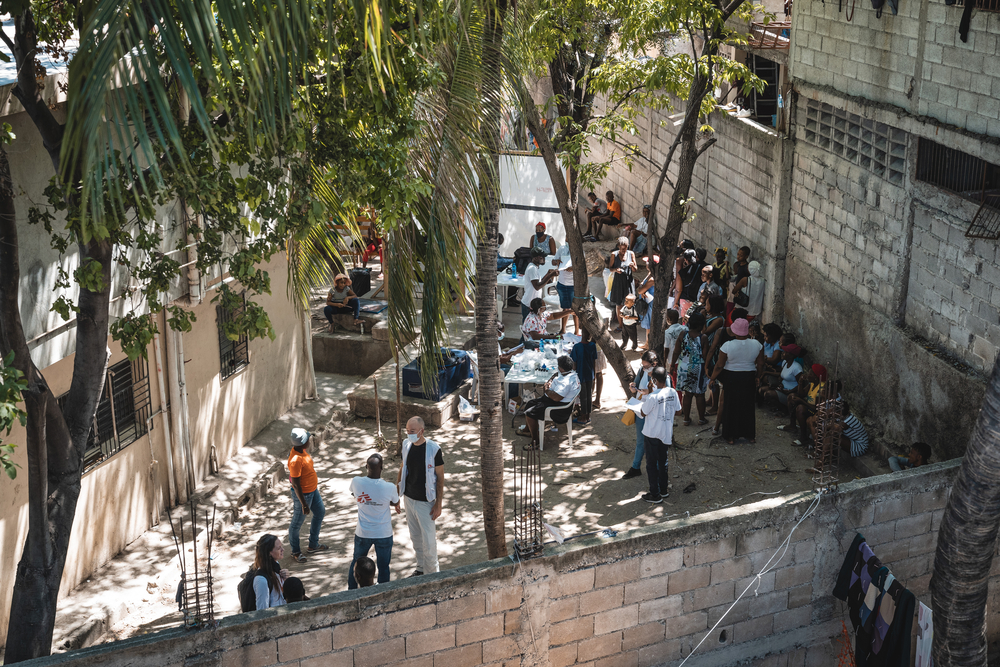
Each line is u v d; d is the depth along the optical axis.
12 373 6.41
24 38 6.79
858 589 8.34
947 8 11.17
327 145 7.49
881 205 13.01
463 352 14.91
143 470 11.28
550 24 12.98
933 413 11.88
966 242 11.25
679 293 16.94
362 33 6.43
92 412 7.98
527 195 17.61
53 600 7.80
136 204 6.87
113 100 4.79
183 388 11.73
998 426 6.89
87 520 10.34
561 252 16.41
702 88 12.42
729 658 8.38
